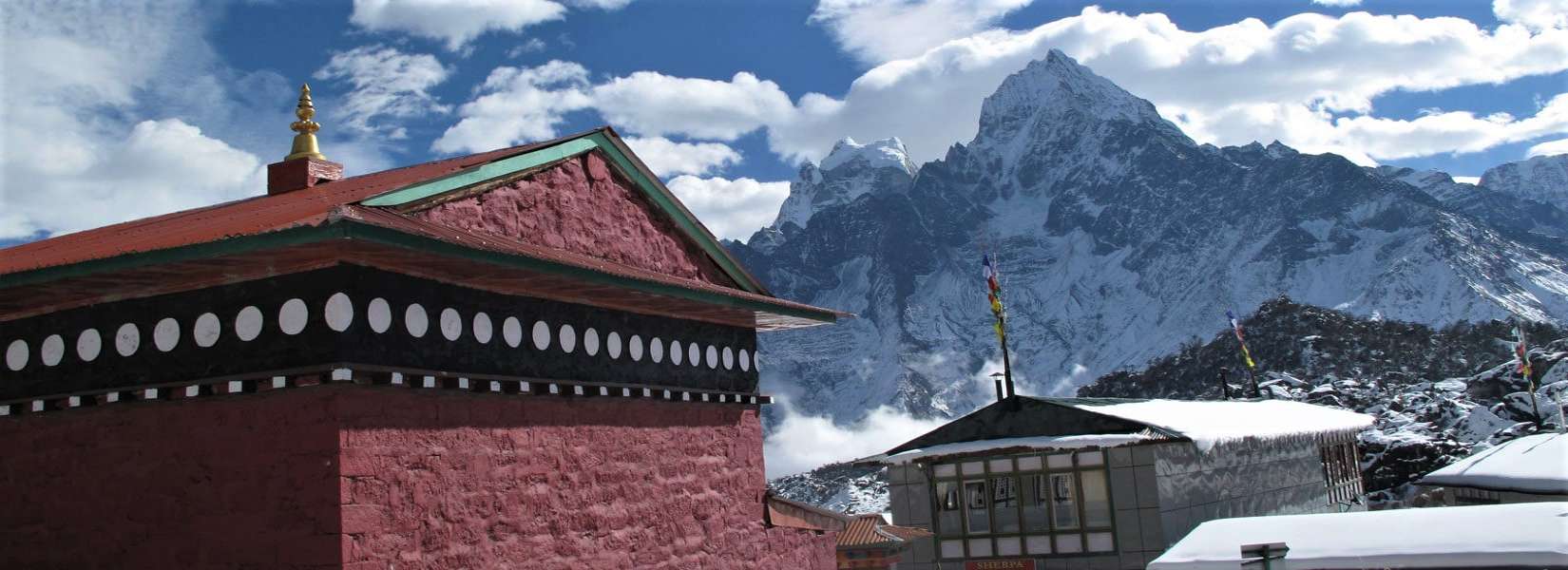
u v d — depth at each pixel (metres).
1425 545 13.14
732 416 16.20
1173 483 25.75
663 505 14.41
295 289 10.52
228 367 10.69
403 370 10.82
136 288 11.05
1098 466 25.66
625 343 14.25
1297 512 31.91
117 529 11.05
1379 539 13.64
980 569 26.61
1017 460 26.61
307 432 10.33
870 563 24.67
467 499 11.51
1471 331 138.62
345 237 9.36
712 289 14.17
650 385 14.50
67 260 10.34
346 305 10.34
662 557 14.23
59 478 11.39
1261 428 30.03
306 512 10.24
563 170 14.02
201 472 10.75
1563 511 13.51
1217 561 13.74
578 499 13.01
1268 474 30.69
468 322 11.84
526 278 11.84
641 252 15.27
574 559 12.80
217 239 9.65
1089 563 25.45
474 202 12.48
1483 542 12.91
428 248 10.01
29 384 11.61
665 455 14.63
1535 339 131.38
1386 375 111.19
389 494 10.63
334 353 10.23
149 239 11.08
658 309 14.70
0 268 11.57
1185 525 25.78
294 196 14.63
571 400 13.16
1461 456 47.94
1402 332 140.75
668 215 15.86
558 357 13.05
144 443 11.05
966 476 27.12
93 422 11.33
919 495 27.56
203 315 10.91
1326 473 35.44
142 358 11.10
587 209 14.37
